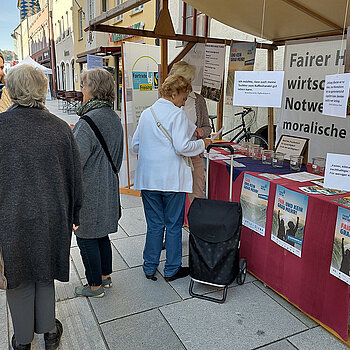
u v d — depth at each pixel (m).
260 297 2.45
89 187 2.10
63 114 15.87
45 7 28.52
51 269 1.68
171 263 2.61
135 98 4.57
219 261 2.29
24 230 1.54
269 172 2.64
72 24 19.66
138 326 2.13
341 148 3.21
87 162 2.08
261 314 2.26
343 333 1.97
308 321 2.20
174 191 2.41
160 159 2.38
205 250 2.31
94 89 2.09
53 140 1.56
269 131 4.27
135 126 4.69
